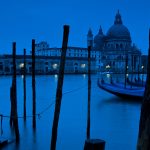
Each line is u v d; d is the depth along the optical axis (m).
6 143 16.23
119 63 184.88
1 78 117.00
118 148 16.00
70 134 18.80
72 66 166.88
